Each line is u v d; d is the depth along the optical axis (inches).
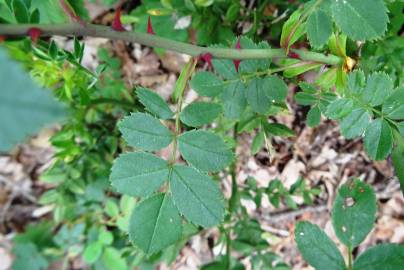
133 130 7.2
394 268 6.8
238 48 8.9
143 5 16.7
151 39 7.8
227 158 7.3
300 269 21.1
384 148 8.1
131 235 6.5
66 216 17.2
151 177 6.8
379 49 11.1
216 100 13.2
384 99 8.0
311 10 7.5
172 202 6.7
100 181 16.8
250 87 10.2
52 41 8.7
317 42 7.5
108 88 16.6
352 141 20.9
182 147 7.3
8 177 20.1
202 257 20.1
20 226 20.0
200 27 15.0
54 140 13.6
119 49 20.2
